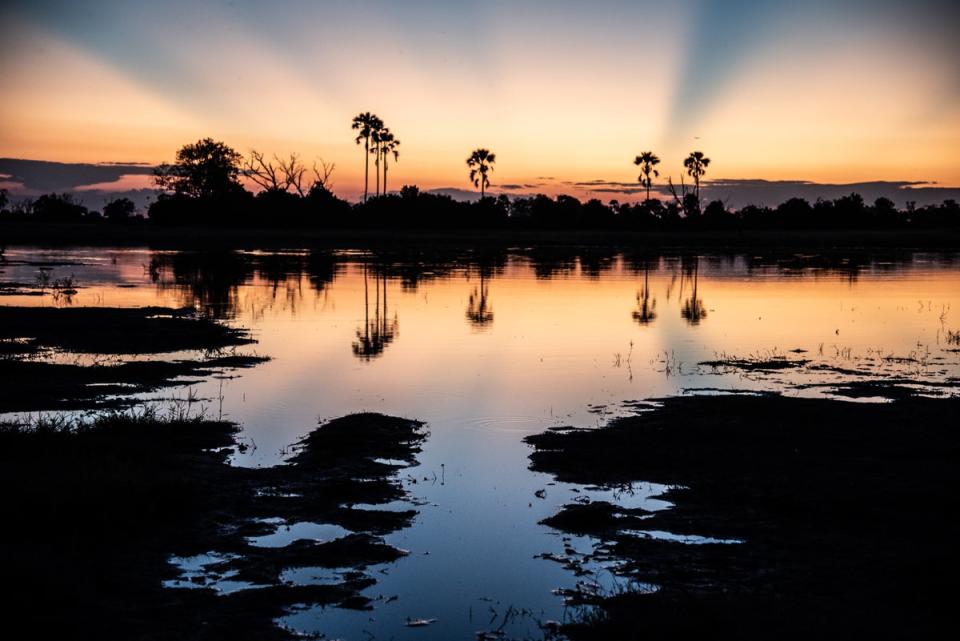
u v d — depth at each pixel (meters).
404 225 100.88
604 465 11.08
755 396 15.01
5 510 8.59
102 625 6.83
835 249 72.56
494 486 10.39
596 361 19.02
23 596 6.95
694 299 32.66
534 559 8.30
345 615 7.19
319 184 103.44
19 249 65.25
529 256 61.72
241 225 98.56
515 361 19.03
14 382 15.99
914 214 114.56
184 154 101.38
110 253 61.09
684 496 9.85
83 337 21.48
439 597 7.54
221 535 8.77
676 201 112.06
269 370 17.84
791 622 6.62
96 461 10.27
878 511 9.17
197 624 6.94
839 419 13.09
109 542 8.46
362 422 13.12
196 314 26.97
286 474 10.79
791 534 8.64
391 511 9.59
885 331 23.83
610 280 41.75
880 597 7.11
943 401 14.46
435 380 16.88
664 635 6.57
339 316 27.03
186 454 11.55
